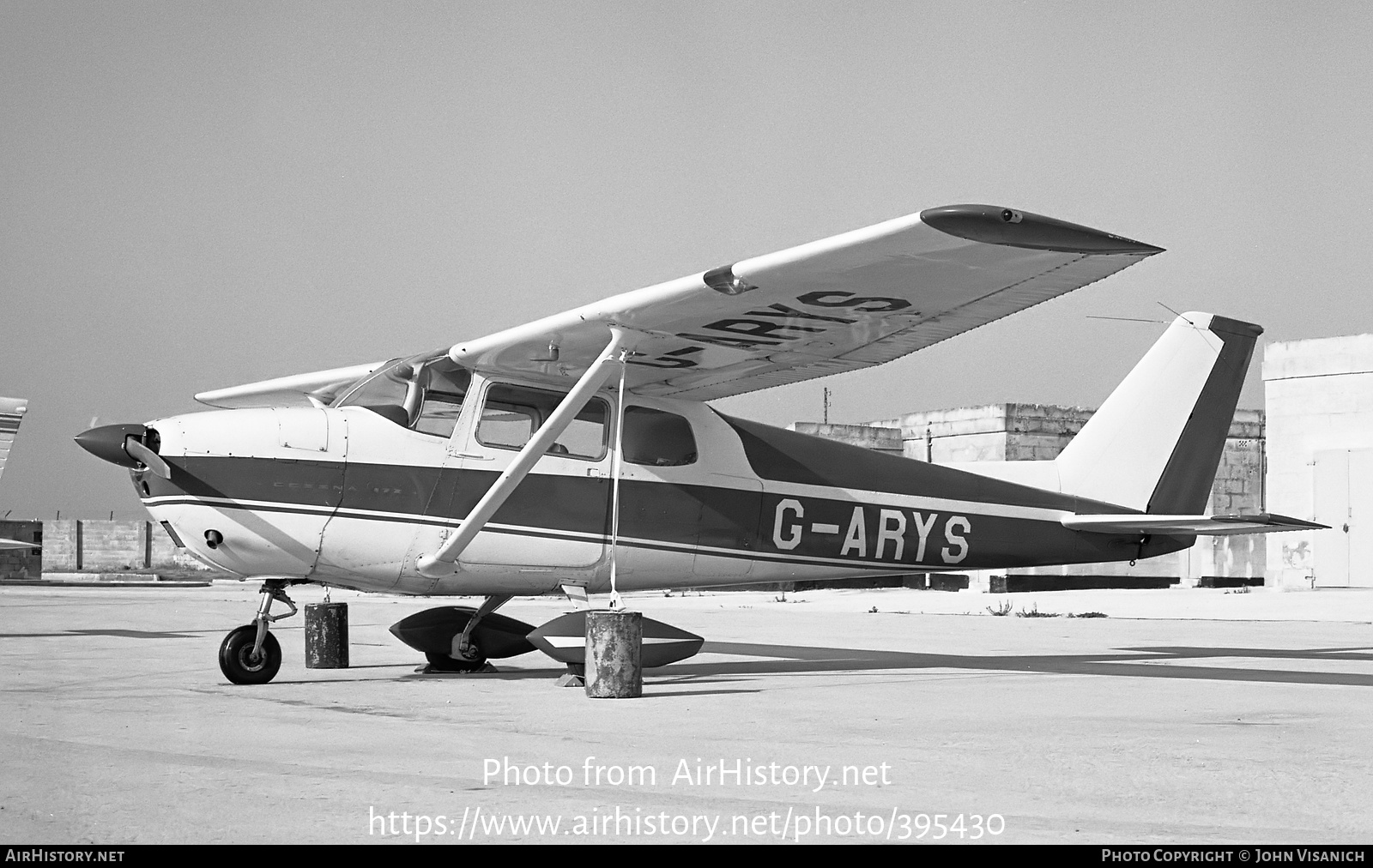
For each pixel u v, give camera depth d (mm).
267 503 10594
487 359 11570
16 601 32062
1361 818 5172
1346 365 38594
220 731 7648
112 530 66500
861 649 16125
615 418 12312
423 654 14781
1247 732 7766
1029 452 46156
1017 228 8602
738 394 13148
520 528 11641
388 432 11141
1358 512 38125
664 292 10227
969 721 8219
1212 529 14344
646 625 11180
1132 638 18719
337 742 7164
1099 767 6398
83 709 8789
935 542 13883
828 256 9281
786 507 13055
